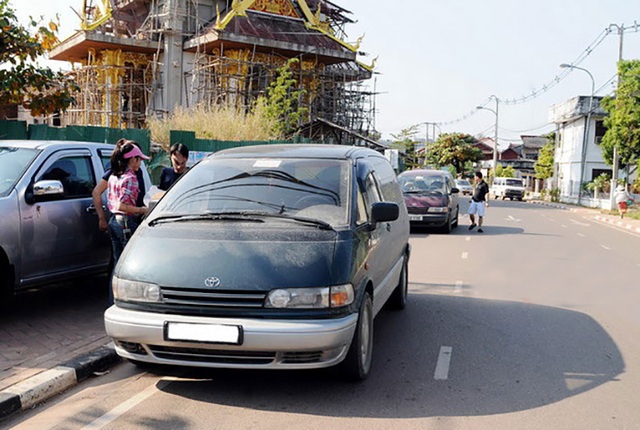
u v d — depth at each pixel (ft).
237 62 108.99
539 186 235.40
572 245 53.62
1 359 17.94
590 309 27.71
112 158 21.08
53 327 21.36
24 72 40.27
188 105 112.68
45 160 22.71
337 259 15.83
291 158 19.80
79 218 23.18
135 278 15.88
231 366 15.15
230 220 17.29
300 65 116.67
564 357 20.35
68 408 15.49
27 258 21.29
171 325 15.11
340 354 15.47
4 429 14.21
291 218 17.21
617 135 113.80
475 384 17.52
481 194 62.95
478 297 29.86
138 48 112.88
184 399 15.99
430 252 46.14
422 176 64.23
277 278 15.21
